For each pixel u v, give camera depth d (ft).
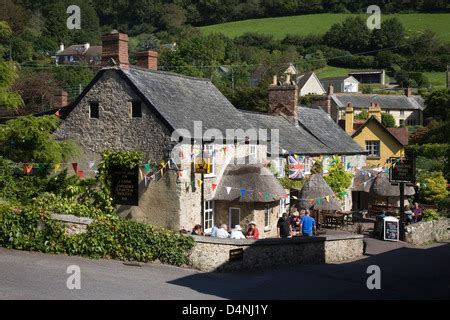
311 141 107.34
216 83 229.66
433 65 311.06
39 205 56.34
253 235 68.49
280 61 287.69
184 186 70.95
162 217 71.26
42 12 285.64
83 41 274.98
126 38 75.77
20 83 175.52
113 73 75.05
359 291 48.29
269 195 77.56
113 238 52.95
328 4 355.97
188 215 71.87
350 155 117.80
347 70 319.06
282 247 58.95
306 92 270.26
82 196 71.20
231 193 77.25
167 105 74.84
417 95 278.67
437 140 161.89
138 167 72.23
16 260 47.16
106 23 324.80
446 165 56.95
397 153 145.07
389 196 110.93
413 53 316.81
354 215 110.83
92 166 76.28
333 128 124.06
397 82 305.12
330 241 64.90
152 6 327.06
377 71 307.58
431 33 312.09
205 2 362.53
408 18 330.13
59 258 49.93
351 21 329.52
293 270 57.26
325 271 57.47
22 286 39.29
